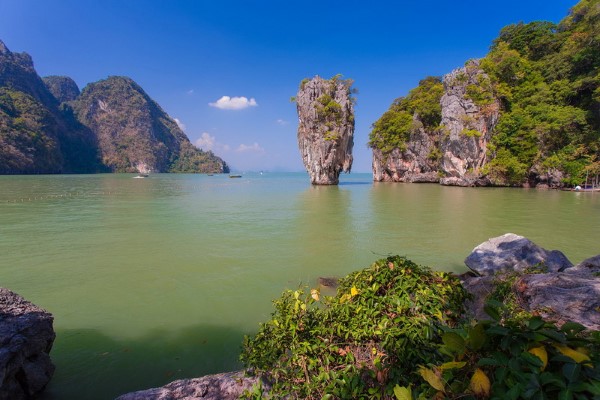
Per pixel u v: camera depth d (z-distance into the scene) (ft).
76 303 24.22
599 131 122.42
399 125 201.57
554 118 126.93
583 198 94.38
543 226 52.95
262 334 11.69
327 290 26.25
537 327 6.68
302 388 9.54
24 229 52.03
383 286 12.01
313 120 174.70
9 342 12.50
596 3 139.33
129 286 27.55
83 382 15.10
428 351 9.34
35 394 13.87
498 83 146.92
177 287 27.37
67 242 43.34
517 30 166.50
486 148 143.43
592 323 12.09
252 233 49.32
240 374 12.02
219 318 21.72
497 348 6.89
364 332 10.37
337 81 177.47
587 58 132.77
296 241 43.91
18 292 26.35
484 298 17.11
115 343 18.61
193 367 16.35
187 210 76.07
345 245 41.65
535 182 136.26
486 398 6.21
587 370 5.83
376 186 165.58
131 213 71.00
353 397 8.86
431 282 12.17
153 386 14.90
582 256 36.24
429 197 103.09
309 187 165.37
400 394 7.28
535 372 5.97
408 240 44.24
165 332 19.88
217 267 32.73
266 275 30.32
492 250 28.86
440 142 161.99
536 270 22.56
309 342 10.61
